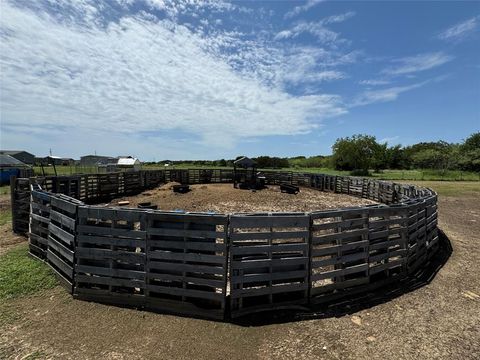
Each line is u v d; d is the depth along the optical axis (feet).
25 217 28.17
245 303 15.47
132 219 15.96
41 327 13.79
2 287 17.25
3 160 113.19
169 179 82.38
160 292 15.55
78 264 16.72
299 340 13.17
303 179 84.99
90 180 50.14
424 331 13.89
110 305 15.92
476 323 14.60
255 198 56.95
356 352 12.35
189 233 15.37
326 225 16.75
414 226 21.29
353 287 17.60
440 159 150.92
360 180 61.31
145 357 11.93
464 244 27.99
